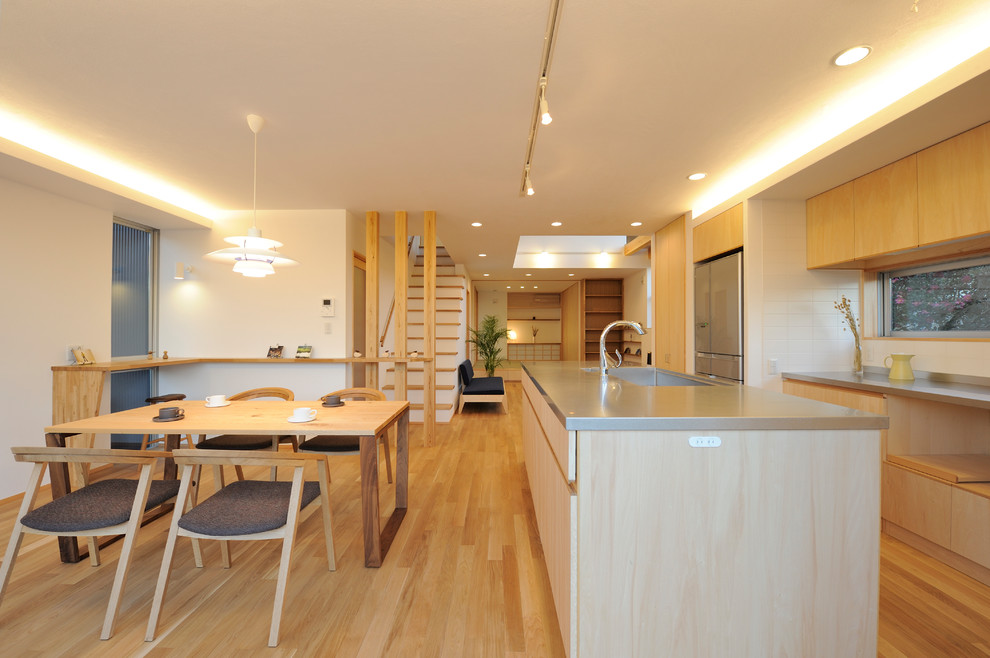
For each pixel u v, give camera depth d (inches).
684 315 181.0
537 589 78.7
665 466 54.7
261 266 107.0
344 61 78.9
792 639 55.1
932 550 89.4
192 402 117.0
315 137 109.2
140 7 65.3
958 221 91.3
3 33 70.6
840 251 123.8
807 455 55.3
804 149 117.0
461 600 75.5
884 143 96.1
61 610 72.6
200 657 62.0
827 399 117.7
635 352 335.0
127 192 137.9
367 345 178.5
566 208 171.5
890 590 77.8
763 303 138.0
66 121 100.8
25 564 87.1
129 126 103.3
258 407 109.4
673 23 69.5
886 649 63.1
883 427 55.4
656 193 152.9
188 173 134.1
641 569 54.5
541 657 62.2
